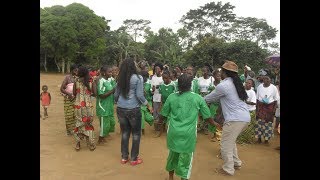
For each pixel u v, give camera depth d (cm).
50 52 3700
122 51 4988
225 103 531
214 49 3152
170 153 494
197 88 805
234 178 537
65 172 537
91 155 633
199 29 6369
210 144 751
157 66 865
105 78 692
